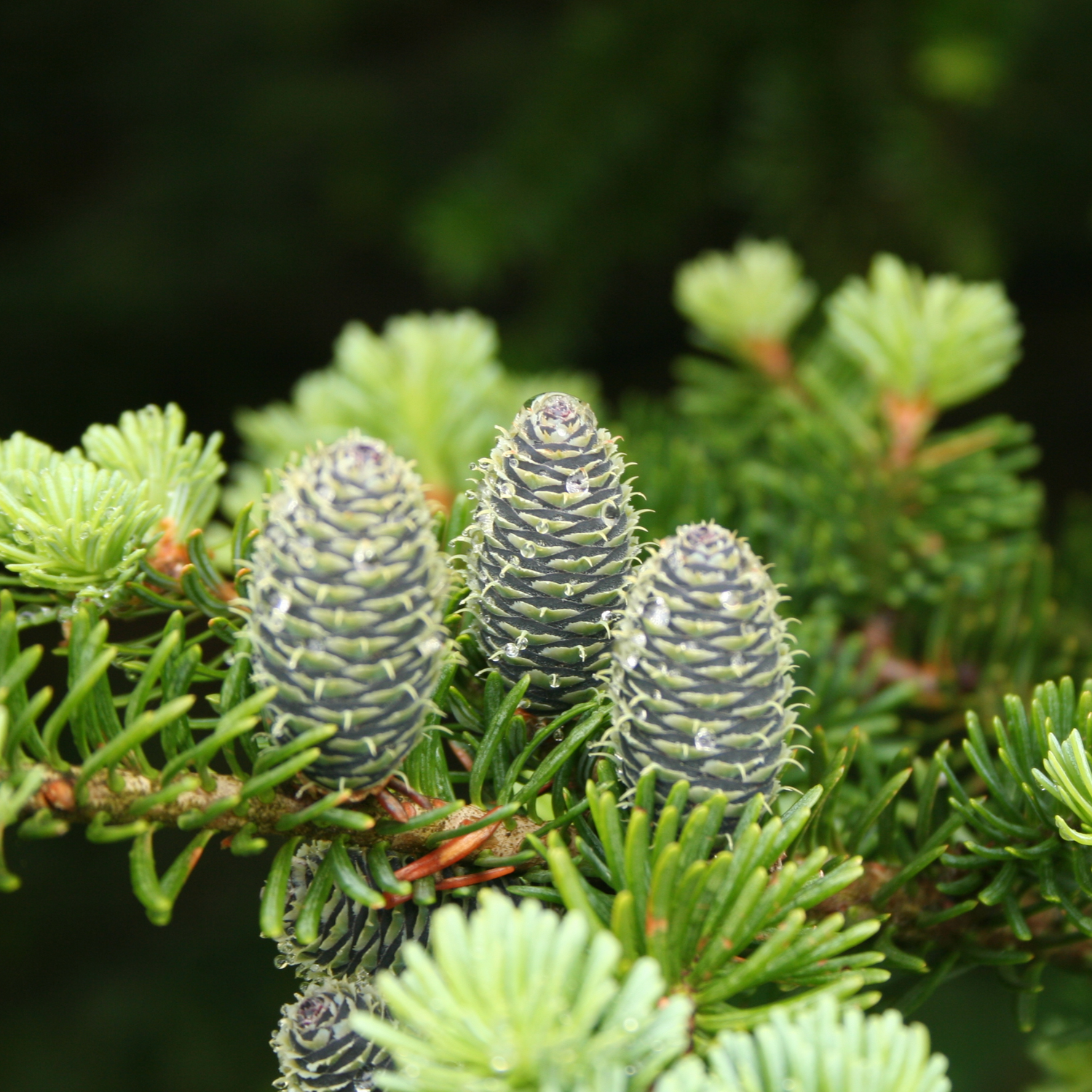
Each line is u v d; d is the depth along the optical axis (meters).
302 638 0.37
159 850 1.00
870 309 0.53
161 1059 0.86
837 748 0.45
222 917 0.96
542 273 0.77
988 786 0.40
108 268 1.07
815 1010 0.36
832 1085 0.35
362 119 1.06
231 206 1.10
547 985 0.35
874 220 0.72
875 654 0.48
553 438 0.39
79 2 1.15
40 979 0.94
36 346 1.07
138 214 1.10
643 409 0.59
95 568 0.41
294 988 0.89
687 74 0.75
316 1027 0.38
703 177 0.76
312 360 1.22
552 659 0.40
